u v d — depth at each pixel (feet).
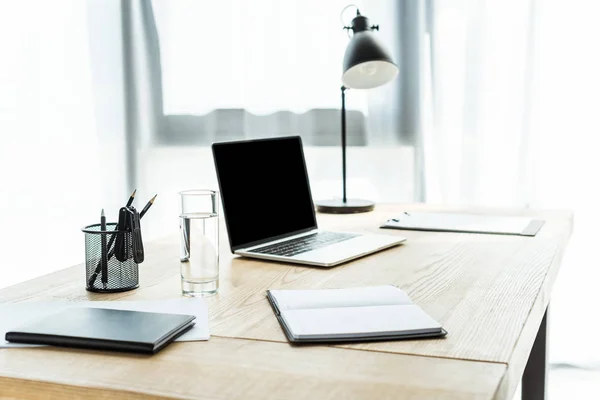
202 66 9.53
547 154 8.18
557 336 8.38
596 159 8.04
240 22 9.33
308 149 9.20
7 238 10.38
